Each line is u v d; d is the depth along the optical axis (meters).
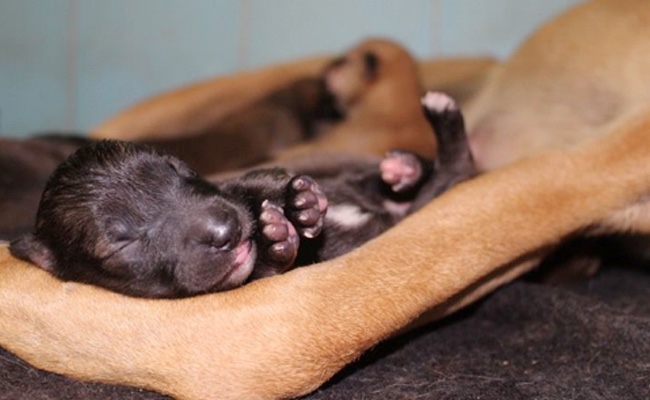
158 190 0.44
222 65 0.78
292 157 0.58
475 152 0.56
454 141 0.49
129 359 0.39
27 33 0.78
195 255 0.42
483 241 0.43
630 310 0.48
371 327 0.40
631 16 0.53
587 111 0.53
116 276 0.42
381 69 0.64
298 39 0.77
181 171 0.45
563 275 0.51
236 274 0.42
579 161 0.46
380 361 0.44
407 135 0.63
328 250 0.48
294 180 0.43
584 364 0.44
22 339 0.40
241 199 0.44
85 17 0.78
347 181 0.50
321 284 0.40
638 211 0.47
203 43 0.78
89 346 0.39
